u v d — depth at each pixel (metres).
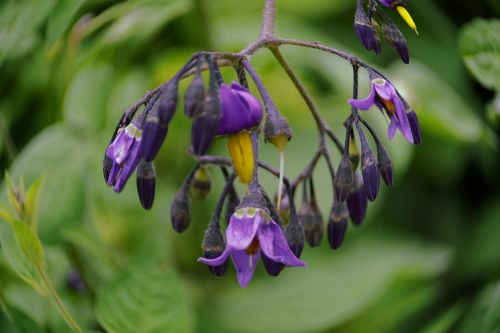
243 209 0.22
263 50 0.29
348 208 0.24
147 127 0.22
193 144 0.21
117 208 0.29
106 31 0.29
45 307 0.27
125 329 0.25
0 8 0.28
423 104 0.29
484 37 0.27
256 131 0.22
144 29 0.29
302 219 0.24
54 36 0.25
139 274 0.25
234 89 0.22
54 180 0.27
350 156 0.24
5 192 0.27
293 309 0.29
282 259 0.22
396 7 0.23
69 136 0.28
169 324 0.25
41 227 0.27
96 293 0.28
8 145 0.28
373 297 0.29
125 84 0.29
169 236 0.29
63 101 0.29
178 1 0.28
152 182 0.23
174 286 0.25
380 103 0.23
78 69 0.29
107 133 0.28
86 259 0.28
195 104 0.21
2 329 0.27
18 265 0.25
